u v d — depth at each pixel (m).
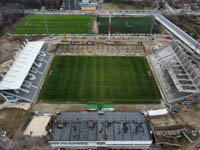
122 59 81.56
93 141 44.59
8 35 101.50
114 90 65.44
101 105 59.81
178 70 67.94
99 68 75.50
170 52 79.19
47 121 53.81
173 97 61.12
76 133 46.59
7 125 52.16
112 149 47.78
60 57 81.56
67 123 49.22
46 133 50.25
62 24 114.62
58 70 73.62
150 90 65.94
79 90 65.00
